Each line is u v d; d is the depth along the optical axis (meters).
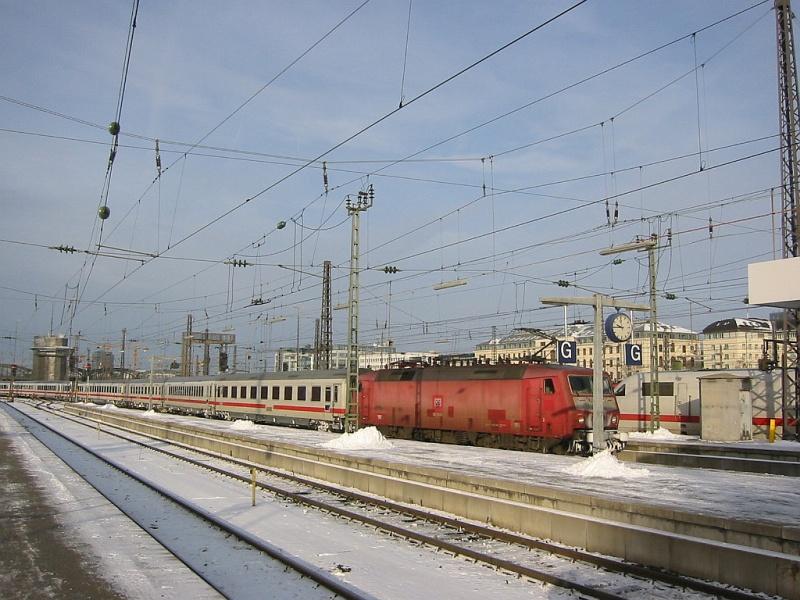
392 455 23.48
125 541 12.35
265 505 17.08
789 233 28.69
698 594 9.61
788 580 9.05
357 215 30.36
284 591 9.70
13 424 49.44
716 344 94.81
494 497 15.01
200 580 9.85
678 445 26.80
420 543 12.80
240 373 52.00
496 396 29.16
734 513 12.48
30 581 9.70
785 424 29.97
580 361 95.00
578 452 26.48
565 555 11.65
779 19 29.14
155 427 41.12
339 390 38.53
